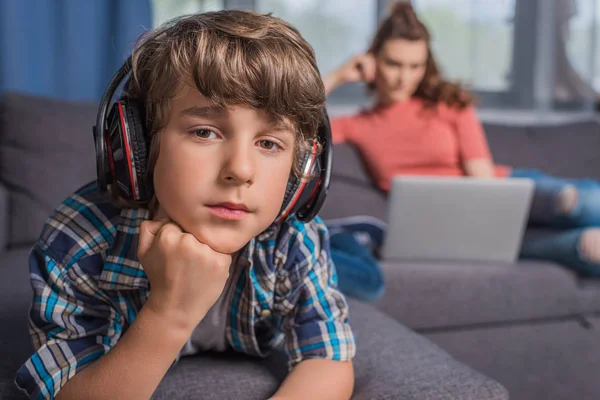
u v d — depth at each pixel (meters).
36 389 0.67
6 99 1.96
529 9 2.99
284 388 0.72
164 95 0.60
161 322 0.62
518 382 1.68
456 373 0.79
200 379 0.78
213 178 0.59
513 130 2.46
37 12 2.37
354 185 2.17
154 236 0.64
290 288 0.79
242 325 0.81
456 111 2.23
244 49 0.59
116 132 0.64
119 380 0.63
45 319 0.70
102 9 2.48
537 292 1.71
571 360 1.72
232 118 0.59
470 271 1.67
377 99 2.32
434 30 2.93
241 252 0.76
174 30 0.63
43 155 1.87
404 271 1.62
